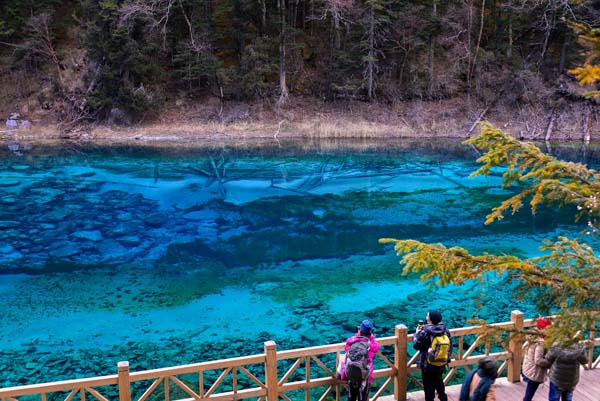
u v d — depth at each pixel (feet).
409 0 130.52
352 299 31.27
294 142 106.42
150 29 118.32
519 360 18.80
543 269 11.87
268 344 16.26
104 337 26.21
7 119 117.08
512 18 130.31
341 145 101.91
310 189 63.36
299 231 46.88
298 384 16.80
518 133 113.19
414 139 111.86
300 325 27.63
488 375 13.67
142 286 33.78
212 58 119.55
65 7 134.41
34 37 121.80
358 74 129.70
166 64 129.70
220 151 92.99
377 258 39.37
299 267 37.50
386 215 52.39
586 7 112.16
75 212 52.70
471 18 127.24
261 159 83.66
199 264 38.32
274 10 127.65
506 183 13.20
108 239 44.52
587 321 10.57
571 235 45.42
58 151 92.32
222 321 28.19
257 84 120.37
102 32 113.60
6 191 61.21
